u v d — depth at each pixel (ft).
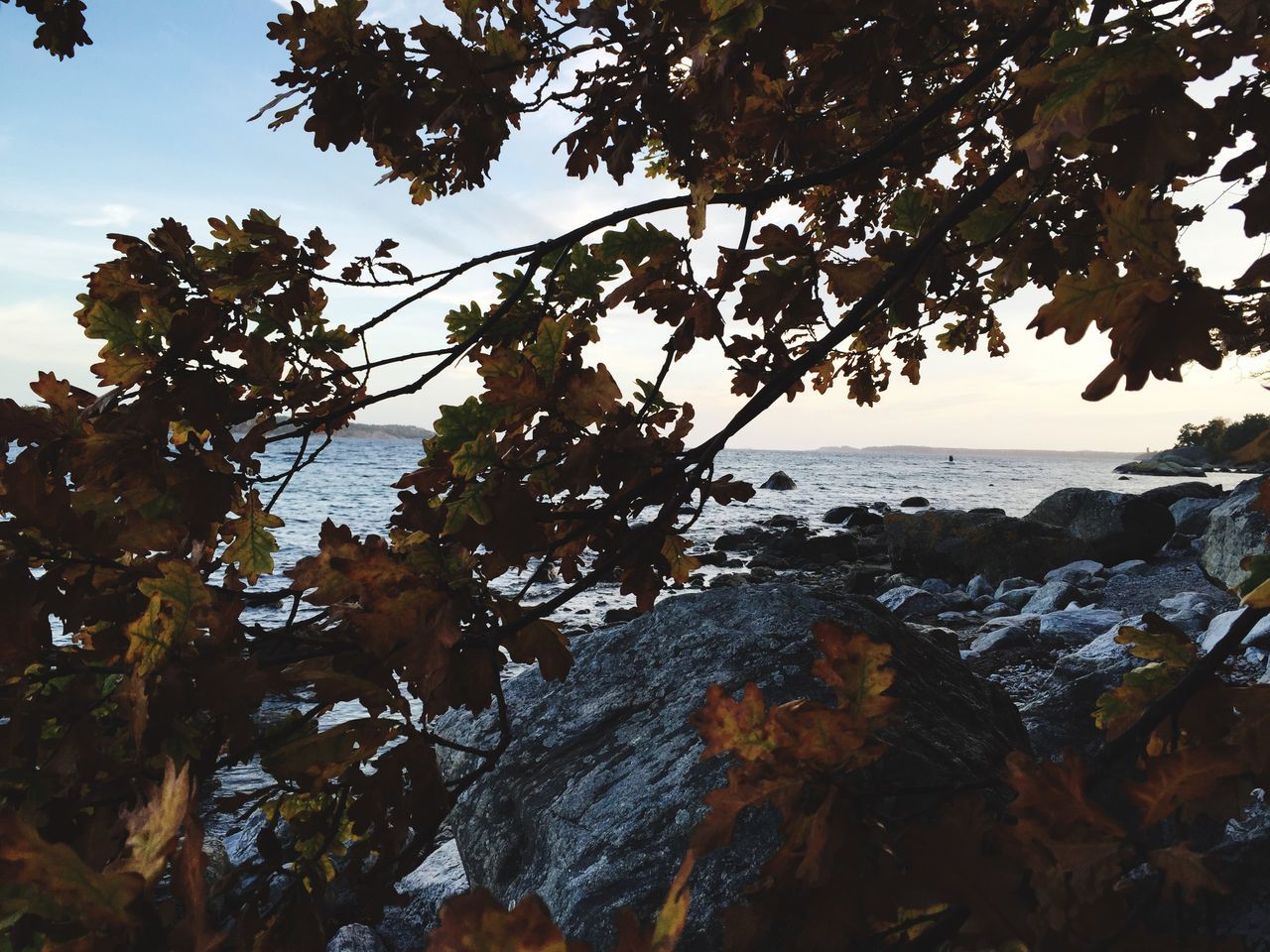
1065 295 2.82
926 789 3.53
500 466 4.69
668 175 7.77
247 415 5.21
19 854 2.25
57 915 2.33
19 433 4.92
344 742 4.04
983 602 45.88
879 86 6.33
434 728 14.71
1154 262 2.76
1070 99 2.97
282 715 24.06
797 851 3.27
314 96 5.70
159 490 4.90
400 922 13.79
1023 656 30.04
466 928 1.74
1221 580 40.55
